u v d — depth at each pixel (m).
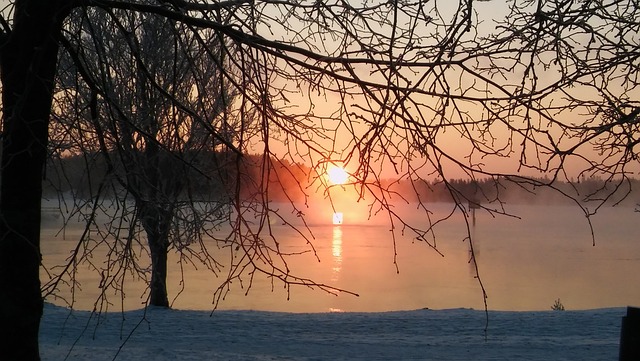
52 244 33.16
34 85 5.50
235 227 5.49
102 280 5.76
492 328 14.39
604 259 55.97
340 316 16.19
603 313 16.27
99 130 5.77
